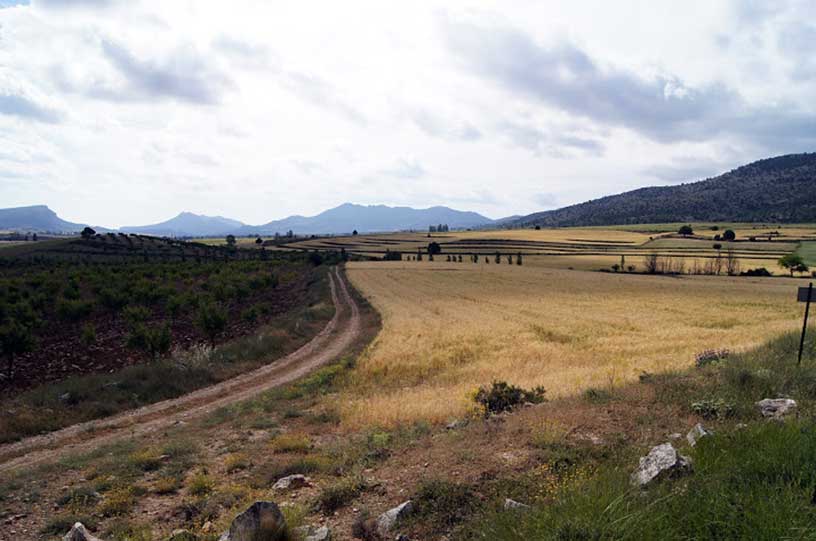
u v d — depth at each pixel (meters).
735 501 4.27
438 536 5.13
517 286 70.81
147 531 6.41
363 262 119.44
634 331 32.31
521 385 15.43
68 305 35.41
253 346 27.06
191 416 16.11
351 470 7.75
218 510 7.05
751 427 6.23
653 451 5.70
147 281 54.06
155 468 9.81
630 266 104.44
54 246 122.06
